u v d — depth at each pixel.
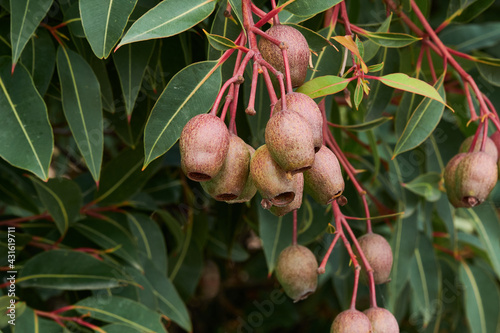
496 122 0.56
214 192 0.46
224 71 0.55
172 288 0.69
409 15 0.66
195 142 0.45
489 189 0.55
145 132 0.49
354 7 0.70
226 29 0.55
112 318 0.62
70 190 0.63
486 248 0.72
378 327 0.53
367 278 0.58
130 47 0.56
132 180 0.69
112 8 0.49
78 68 0.56
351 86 0.61
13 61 0.50
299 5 0.50
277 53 0.48
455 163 0.56
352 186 0.69
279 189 0.45
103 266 0.63
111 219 0.69
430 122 0.58
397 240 0.72
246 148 0.47
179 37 0.61
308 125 0.44
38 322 0.60
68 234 0.68
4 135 0.52
